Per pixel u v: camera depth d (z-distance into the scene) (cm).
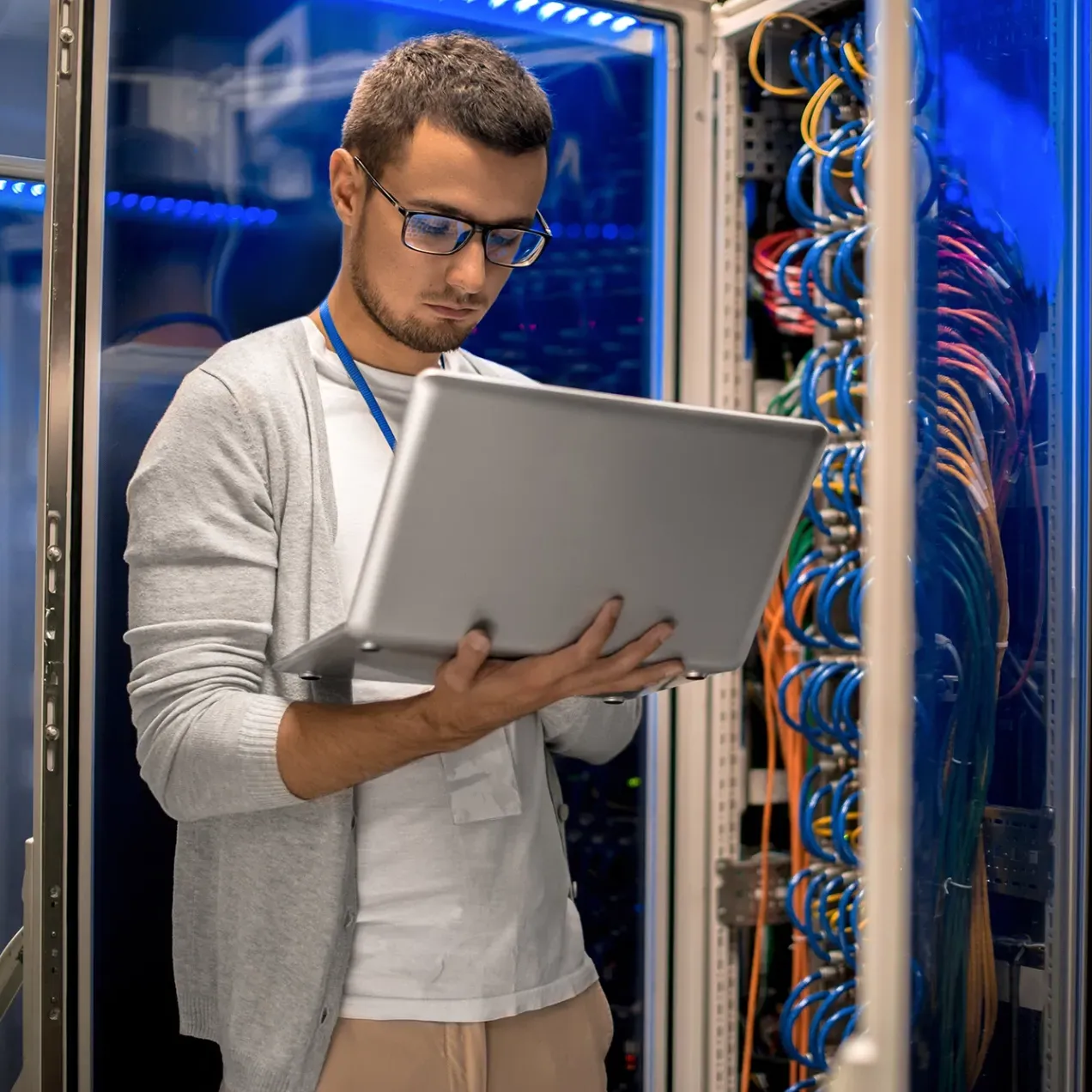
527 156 129
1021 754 115
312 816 123
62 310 174
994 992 109
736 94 219
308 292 203
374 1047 123
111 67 188
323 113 203
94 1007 188
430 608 99
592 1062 139
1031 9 116
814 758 216
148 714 121
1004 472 114
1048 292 119
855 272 204
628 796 221
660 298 221
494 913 128
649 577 105
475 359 151
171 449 124
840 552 206
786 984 222
